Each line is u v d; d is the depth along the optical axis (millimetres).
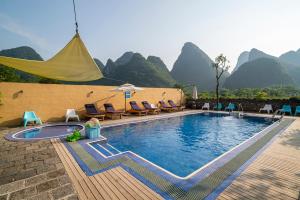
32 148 5289
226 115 14203
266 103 14602
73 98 11031
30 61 5074
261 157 4645
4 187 3105
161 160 5254
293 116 12219
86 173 3725
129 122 10375
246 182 3354
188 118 12875
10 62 5113
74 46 4930
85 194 2928
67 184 3234
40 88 9828
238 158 4578
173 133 8594
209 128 9742
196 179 3479
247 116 13469
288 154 4871
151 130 9125
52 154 4797
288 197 2871
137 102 14586
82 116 11375
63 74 6391
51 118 10211
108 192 2996
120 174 3672
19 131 7613
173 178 3518
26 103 9383
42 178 3457
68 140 6133
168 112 15289
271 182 3357
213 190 3090
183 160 5266
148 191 3045
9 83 8891
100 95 12234
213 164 4199
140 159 4512
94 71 6102
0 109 8648
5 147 5371
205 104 17234
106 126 9320
